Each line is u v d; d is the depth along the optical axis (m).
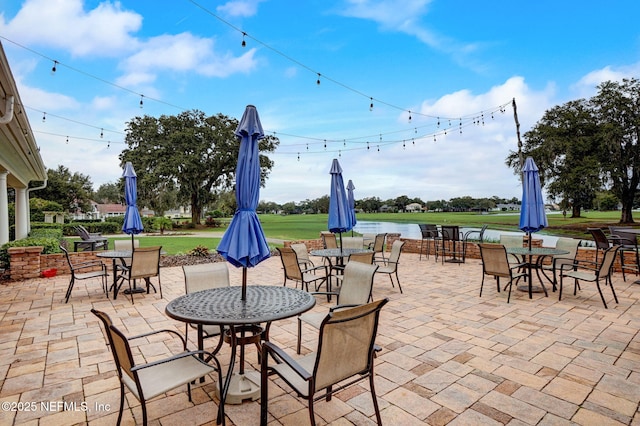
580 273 4.92
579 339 3.43
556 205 18.72
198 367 2.09
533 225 5.44
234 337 2.26
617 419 2.09
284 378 1.91
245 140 2.69
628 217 17.95
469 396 2.38
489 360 2.97
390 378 2.66
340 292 3.43
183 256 9.52
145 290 5.71
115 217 28.73
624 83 16.83
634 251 6.77
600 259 6.98
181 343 3.42
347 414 2.18
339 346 1.78
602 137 16.25
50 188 32.12
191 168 25.58
